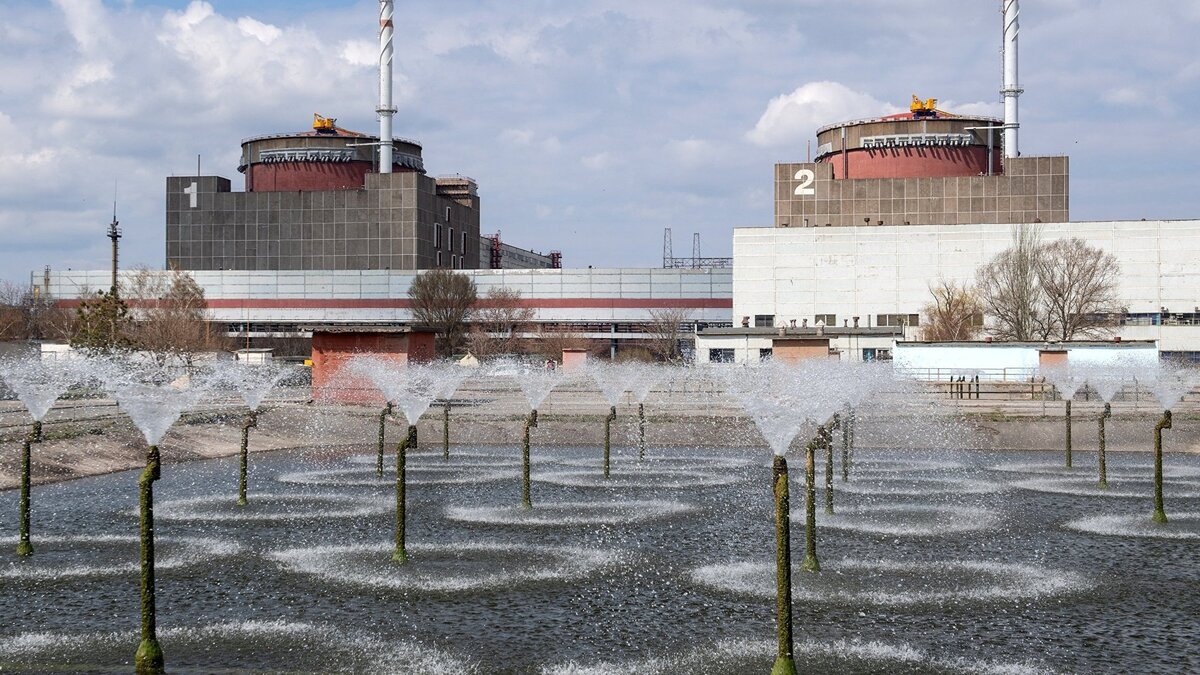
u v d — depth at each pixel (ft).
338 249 589.32
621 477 158.81
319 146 605.73
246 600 87.10
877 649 74.95
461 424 215.72
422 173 633.20
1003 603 86.43
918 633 78.64
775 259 451.94
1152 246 430.61
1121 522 121.19
